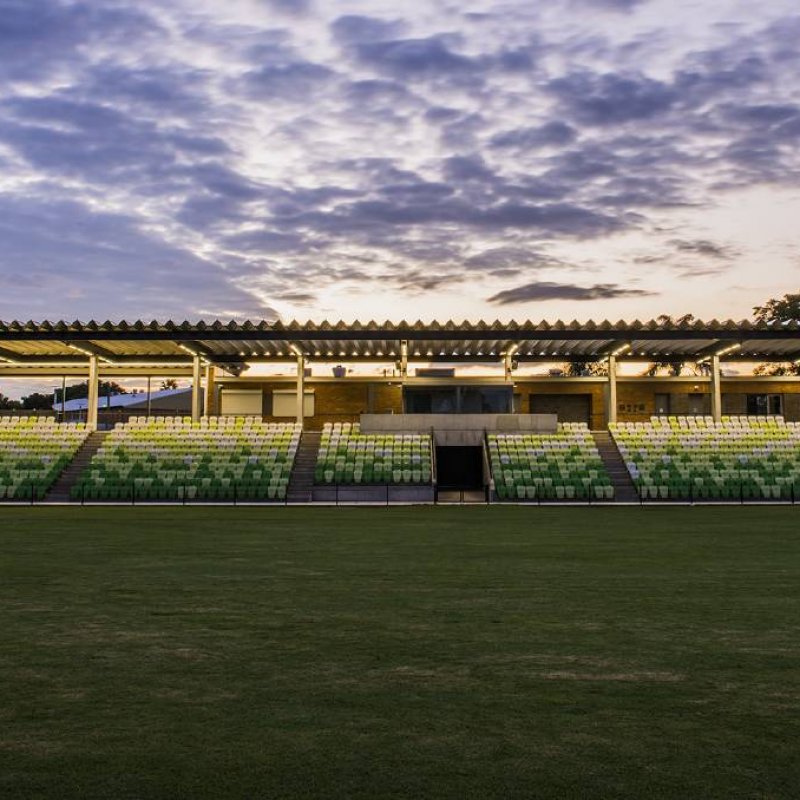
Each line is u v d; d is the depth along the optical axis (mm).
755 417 44531
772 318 73438
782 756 4699
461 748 4820
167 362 45344
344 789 4254
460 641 7582
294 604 9586
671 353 45656
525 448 40062
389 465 38156
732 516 25844
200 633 7965
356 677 6336
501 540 17781
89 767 4547
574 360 46031
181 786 4301
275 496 35625
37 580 11586
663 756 4699
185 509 29828
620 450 40344
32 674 6453
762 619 8656
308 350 44312
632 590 10648
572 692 5934
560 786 4285
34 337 36438
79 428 43031
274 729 5148
